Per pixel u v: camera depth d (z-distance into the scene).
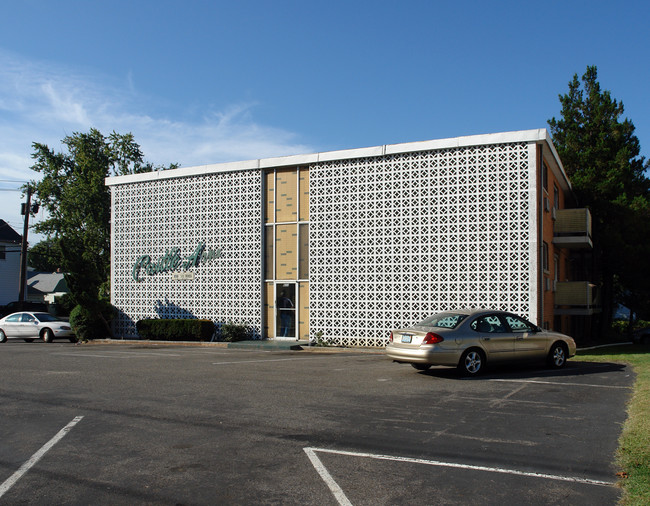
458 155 17.72
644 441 6.29
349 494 4.90
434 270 17.88
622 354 16.34
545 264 18.97
